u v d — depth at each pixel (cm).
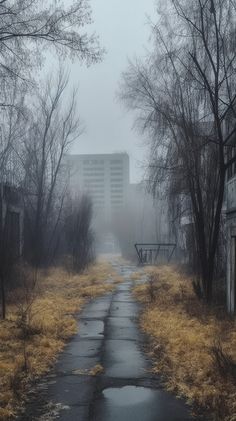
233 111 1241
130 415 605
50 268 2470
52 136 2594
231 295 1260
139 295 1777
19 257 1980
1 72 999
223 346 886
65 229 2931
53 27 966
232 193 1298
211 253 1424
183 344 948
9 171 2186
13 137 2017
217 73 1273
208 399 639
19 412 615
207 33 1333
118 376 770
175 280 2073
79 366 830
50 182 2792
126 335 1103
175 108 1466
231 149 1400
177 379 735
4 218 1780
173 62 1452
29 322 1070
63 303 1530
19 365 792
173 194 1593
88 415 604
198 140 1411
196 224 1505
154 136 1602
